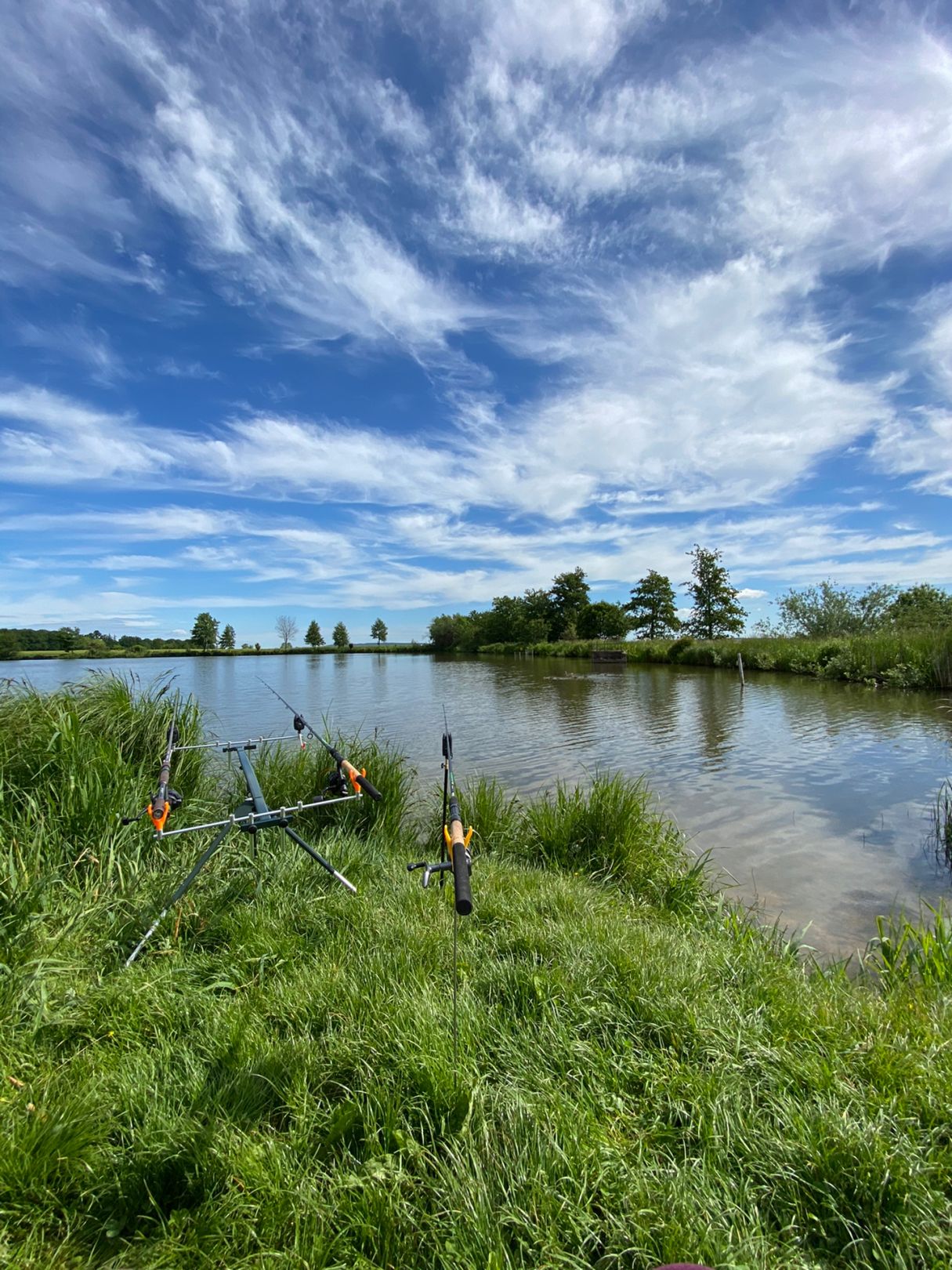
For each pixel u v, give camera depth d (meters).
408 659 49.03
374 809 5.19
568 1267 1.50
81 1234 1.63
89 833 3.73
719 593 40.66
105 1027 2.42
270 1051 2.22
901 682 16.62
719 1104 1.94
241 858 4.03
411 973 2.68
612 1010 2.44
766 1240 1.54
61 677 5.26
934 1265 1.46
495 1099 1.97
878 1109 1.89
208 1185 1.72
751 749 9.43
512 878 4.21
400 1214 1.61
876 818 6.13
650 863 4.78
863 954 3.62
